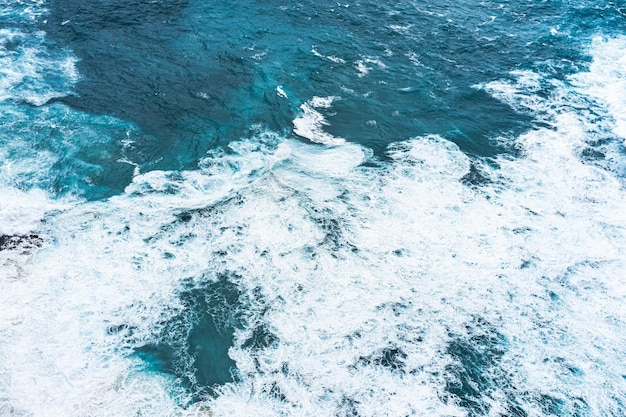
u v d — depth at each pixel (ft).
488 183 81.56
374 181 80.18
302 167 81.61
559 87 102.32
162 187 77.51
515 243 73.15
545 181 82.53
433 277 68.39
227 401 55.72
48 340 59.77
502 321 64.28
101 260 68.08
